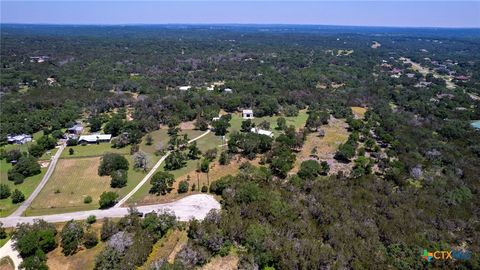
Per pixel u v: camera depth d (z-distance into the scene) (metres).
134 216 69.06
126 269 56.53
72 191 84.56
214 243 61.69
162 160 101.06
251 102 150.88
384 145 109.81
